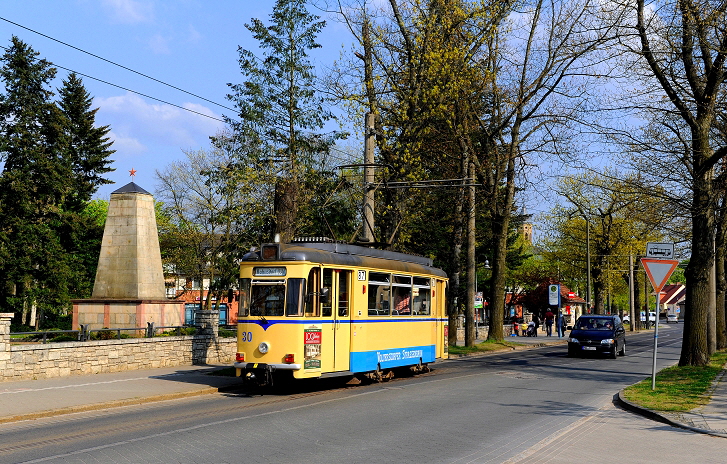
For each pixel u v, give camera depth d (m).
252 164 32.38
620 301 92.94
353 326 18.20
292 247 17.25
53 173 47.59
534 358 31.83
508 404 15.42
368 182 25.12
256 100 32.91
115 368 20.89
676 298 169.25
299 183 29.73
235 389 18.14
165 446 10.05
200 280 54.69
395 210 28.06
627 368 26.25
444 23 29.05
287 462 8.98
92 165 58.19
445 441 10.74
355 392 17.38
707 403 15.03
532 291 70.94
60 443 10.41
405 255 21.77
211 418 12.90
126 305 27.94
